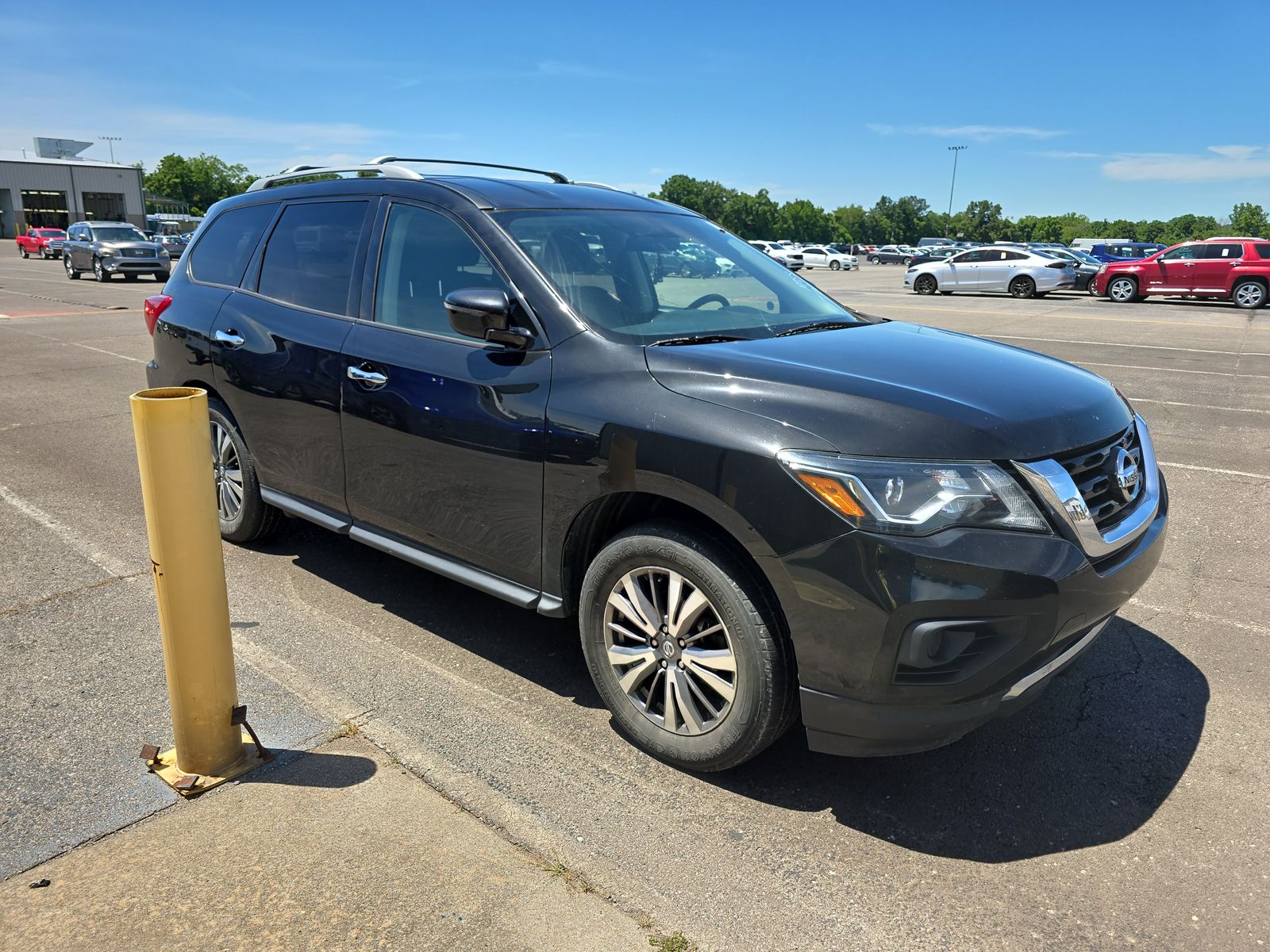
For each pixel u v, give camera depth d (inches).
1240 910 89.7
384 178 150.3
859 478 91.3
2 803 100.5
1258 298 873.5
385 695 126.9
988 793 108.7
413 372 130.9
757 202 5762.8
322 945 81.7
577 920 85.8
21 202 2812.5
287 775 107.3
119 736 114.4
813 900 90.0
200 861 92.1
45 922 83.5
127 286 1004.6
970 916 88.6
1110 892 92.2
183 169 4512.8
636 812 103.0
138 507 209.9
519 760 112.3
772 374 103.4
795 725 123.6
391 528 141.3
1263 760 115.9
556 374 115.4
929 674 92.0
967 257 1046.4
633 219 148.1
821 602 93.4
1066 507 95.3
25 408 325.4
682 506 109.5
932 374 107.6
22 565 171.9
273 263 165.5
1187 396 370.3
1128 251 1733.5
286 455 158.2
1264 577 176.7
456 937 83.1
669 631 108.5
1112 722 124.6
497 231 129.3
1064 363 128.5
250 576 168.9
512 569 124.3
